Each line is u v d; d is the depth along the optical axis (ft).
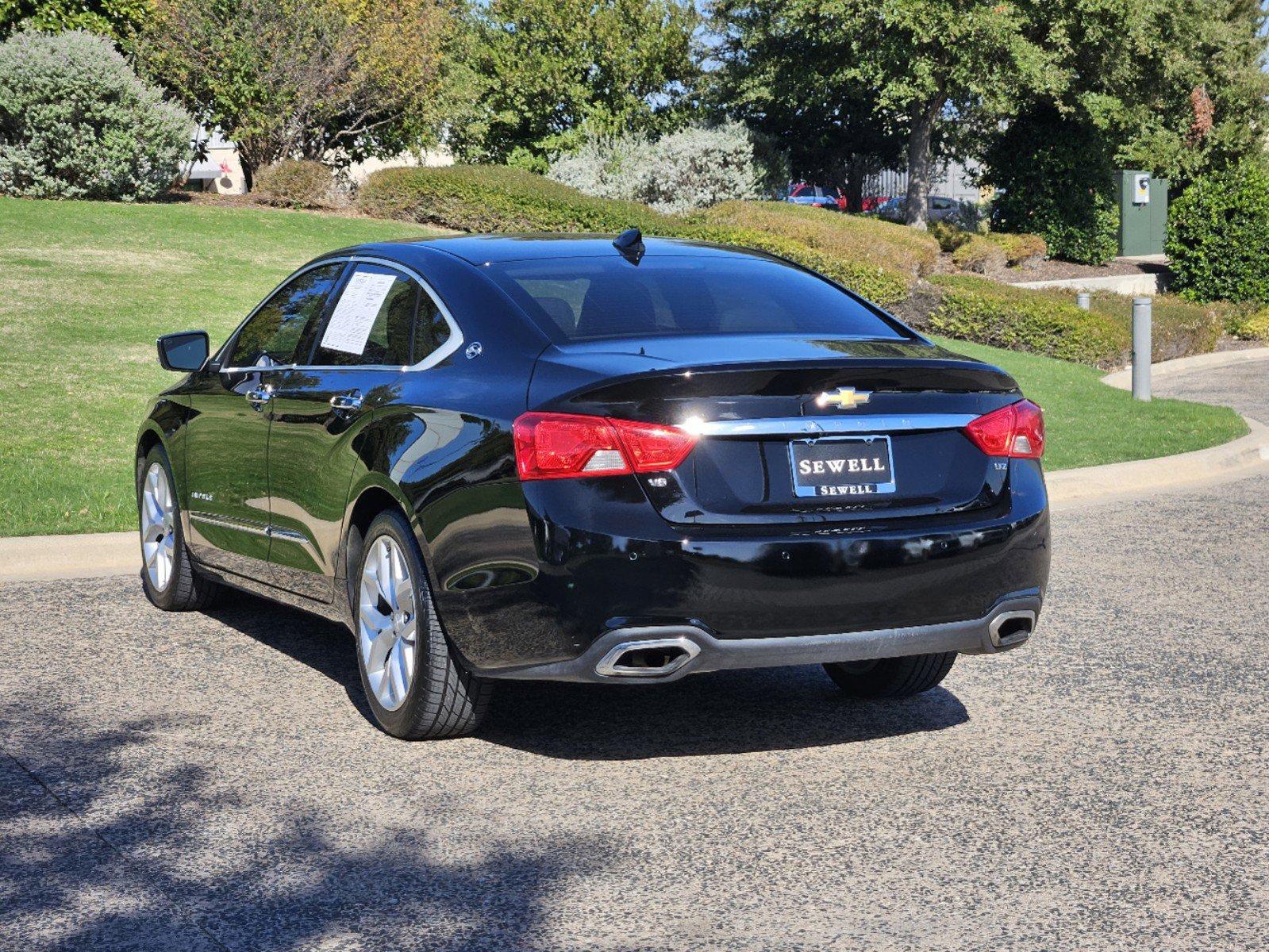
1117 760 15.07
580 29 110.42
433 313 16.08
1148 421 45.52
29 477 29.99
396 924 11.04
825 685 18.37
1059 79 99.71
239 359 20.18
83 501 28.45
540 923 11.06
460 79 95.14
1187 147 124.98
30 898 11.54
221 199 76.69
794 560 13.51
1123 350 72.59
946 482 14.51
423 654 15.03
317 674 18.69
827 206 144.46
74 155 68.59
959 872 12.04
